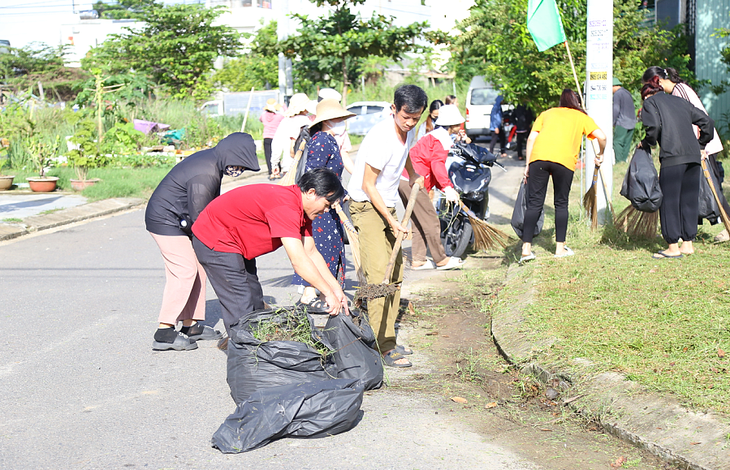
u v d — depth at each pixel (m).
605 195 7.86
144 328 5.90
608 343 4.57
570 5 14.45
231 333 4.27
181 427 3.95
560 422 3.92
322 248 5.96
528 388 4.41
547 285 6.03
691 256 6.71
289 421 3.70
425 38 26.67
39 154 16.44
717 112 16.62
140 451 3.66
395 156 4.89
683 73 15.73
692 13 17.31
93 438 3.82
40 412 4.18
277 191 4.41
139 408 4.23
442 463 3.47
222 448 3.63
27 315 6.29
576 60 14.53
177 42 37.06
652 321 4.93
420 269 7.79
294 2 37.16
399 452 3.59
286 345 4.09
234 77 39.50
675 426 3.51
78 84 23.17
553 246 7.80
